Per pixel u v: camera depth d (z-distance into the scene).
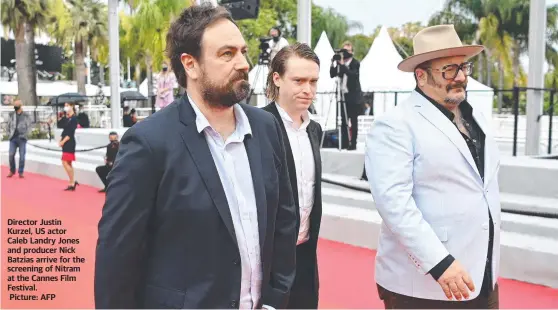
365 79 14.66
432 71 2.43
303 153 2.83
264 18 31.28
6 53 32.59
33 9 26.11
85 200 9.34
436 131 2.40
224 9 1.70
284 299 1.86
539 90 8.54
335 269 5.08
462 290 2.18
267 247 1.74
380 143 2.42
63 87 35.34
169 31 1.75
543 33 8.57
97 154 13.34
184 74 1.72
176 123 1.66
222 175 1.67
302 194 2.80
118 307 1.61
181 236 1.62
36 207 8.49
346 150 8.70
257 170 1.73
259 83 11.98
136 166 1.59
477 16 34.66
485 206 2.41
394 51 15.31
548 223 5.25
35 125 23.45
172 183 1.60
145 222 1.61
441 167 2.36
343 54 8.90
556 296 4.30
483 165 2.50
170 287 1.62
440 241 2.32
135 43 34.59
